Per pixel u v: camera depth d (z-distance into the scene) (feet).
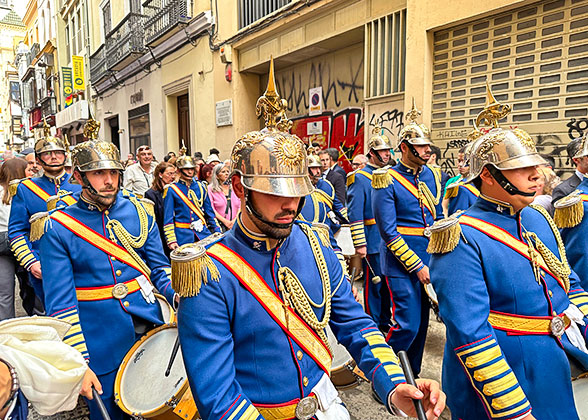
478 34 18.17
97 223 7.55
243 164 3.86
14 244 11.05
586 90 15.06
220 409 3.67
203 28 37.99
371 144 12.96
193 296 3.87
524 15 16.60
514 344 5.23
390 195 10.09
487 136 5.48
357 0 23.76
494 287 5.26
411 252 9.77
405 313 10.05
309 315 4.18
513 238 5.39
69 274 7.17
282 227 3.88
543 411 5.17
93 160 7.14
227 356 3.88
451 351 5.77
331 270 4.70
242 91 35.78
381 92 22.91
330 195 14.06
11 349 3.81
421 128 10.19
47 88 98.12
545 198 11.80
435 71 20.02
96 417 7.13
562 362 5.33
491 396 4.81
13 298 12.96
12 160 13.14
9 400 3.57
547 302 5.39
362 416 9.20
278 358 4.04
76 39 81.15
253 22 32.40
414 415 4.03
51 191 11.90
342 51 28.25
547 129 16.21
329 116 29.84
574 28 15.24
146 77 52.03
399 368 4.25
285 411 4.01
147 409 6.20
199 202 16.65
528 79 16.69
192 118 42.09
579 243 7.36
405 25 21.30
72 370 3.99
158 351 7.34
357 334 4.54
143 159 22.27
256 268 4.11
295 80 32.96
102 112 70.38
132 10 54.03
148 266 8.16
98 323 7.38
